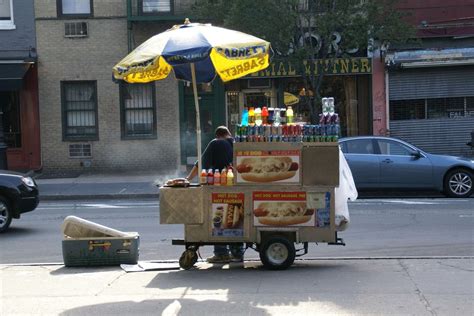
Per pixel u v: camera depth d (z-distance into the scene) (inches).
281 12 664.4
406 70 810.8
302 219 302.2
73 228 335.3
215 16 724.0
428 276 279.4
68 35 839.1
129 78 311.1
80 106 848.9
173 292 262.5
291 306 235.3
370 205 554.9
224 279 286.8
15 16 833.5
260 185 302.4
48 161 847.1
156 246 397.4
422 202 566.3
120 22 836.6
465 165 588.7
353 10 676.1
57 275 306.2
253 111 303.3
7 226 459.2
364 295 248.8
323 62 726.5
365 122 828.6
